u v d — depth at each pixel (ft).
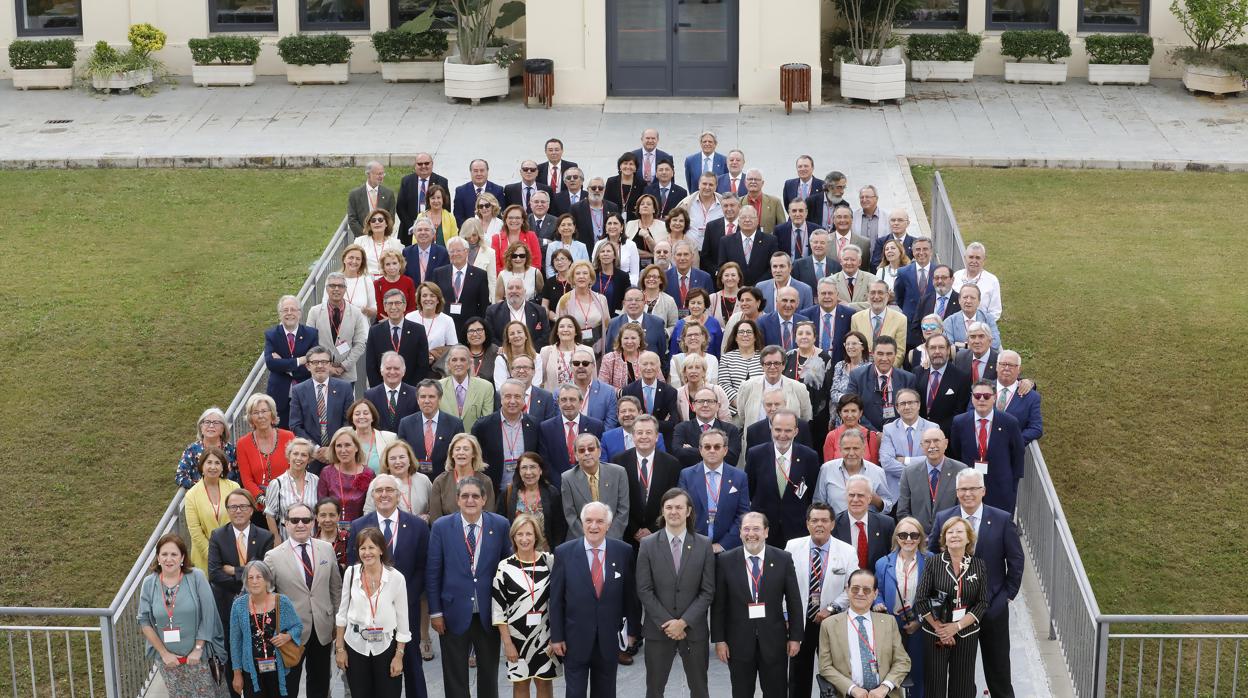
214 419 41.50
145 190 77.82
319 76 96.27
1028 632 42.01
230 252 69.92
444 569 37.09
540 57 92.53
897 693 34.88
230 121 88.02
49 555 48.80
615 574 36.37
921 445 40.47
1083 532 49.65
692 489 38.91
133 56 94.94
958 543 35.65
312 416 44.47
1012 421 41.24
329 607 37.29
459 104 91.86
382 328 47.78
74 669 44.04
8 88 95.76
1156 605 46.11
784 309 46.62
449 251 51.03
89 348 60.85
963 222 73.46
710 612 36.60
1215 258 68.74
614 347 45.55
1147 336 61.05
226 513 40.40
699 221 57.26
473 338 46.55
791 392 42.93
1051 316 62.90
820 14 91.56
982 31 98.94
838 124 87.15
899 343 47.09
